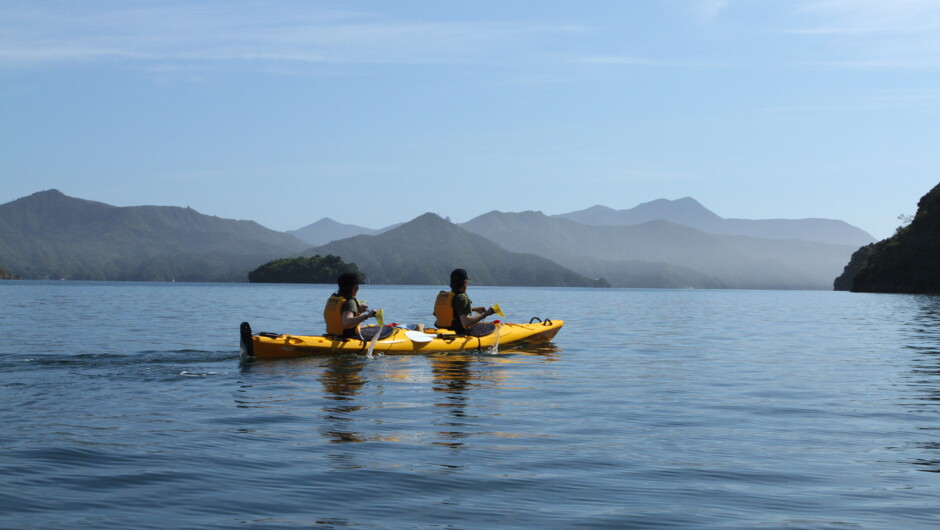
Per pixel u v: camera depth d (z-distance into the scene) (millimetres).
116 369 12562
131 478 5902
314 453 6785
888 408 9648
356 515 5078
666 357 16344
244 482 5828
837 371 13891
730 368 14258
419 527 4840
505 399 10023
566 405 9633
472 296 101312
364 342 14773
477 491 5660
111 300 51219
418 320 31625
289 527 4812
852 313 43750
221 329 23203
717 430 8117
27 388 10516
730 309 51656
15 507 5133
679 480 6047
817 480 6082
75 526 4770
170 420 8297
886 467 6523
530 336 18453
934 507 5383
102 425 7969
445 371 12922
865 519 5102
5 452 6664
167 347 16891
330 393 10305
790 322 33094
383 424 8180
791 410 9445
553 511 5203
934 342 21266
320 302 53969
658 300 83500
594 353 16969
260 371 12516
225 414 8680
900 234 120500
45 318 28375
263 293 89000
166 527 4789
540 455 6840
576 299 86062
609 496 5574
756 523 5000
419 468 6301
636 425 8352
